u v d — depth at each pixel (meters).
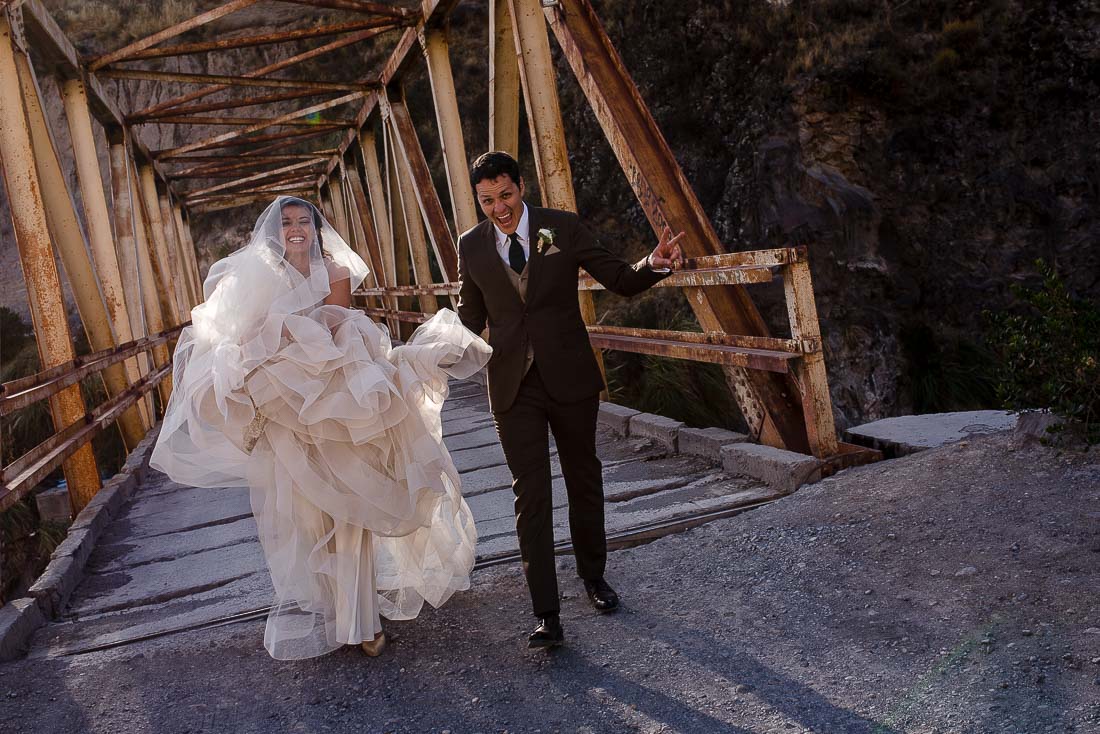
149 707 2.94
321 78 26.00
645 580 3.65
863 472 4.51
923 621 2.88
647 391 9.83
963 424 5.17
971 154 16.59
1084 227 15.96
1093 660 2.46
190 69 26.78
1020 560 3.16
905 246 16.20
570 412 3.15
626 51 20.31
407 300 16.84
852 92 17.00
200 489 6.70
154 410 11.52
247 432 3.00
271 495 3.06
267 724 2.76
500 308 3.14
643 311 15.64
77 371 6.09
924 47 17.44
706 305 5.47
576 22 6.44
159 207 16.03
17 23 7.00
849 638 2.86
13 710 2.98
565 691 2.77
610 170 20.42
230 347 2.93
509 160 3.08
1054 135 16.47
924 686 2.50
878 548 3.52
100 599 4.25
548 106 7.07
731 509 4.39
